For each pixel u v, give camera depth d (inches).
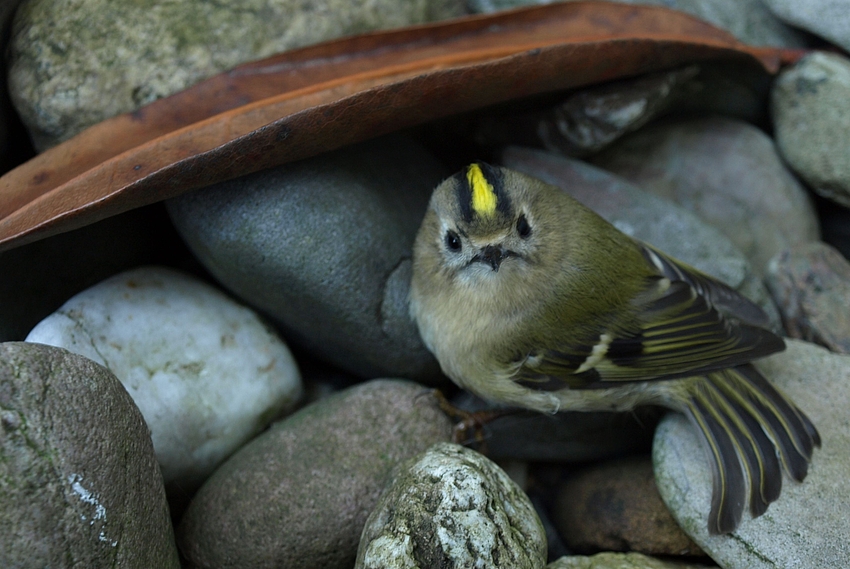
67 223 58.8
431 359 60.4
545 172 61.2
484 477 58.7
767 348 59.5
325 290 59.8
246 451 59.6
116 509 58.0
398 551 58.3
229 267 59.8
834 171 61.4
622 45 60.2
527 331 59.6
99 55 60.0
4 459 57.6
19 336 59.5
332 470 59.3
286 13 60.6
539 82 60.0
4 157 60.4
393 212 60.2
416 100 59.4
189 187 59.1
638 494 59.7
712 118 61.9
